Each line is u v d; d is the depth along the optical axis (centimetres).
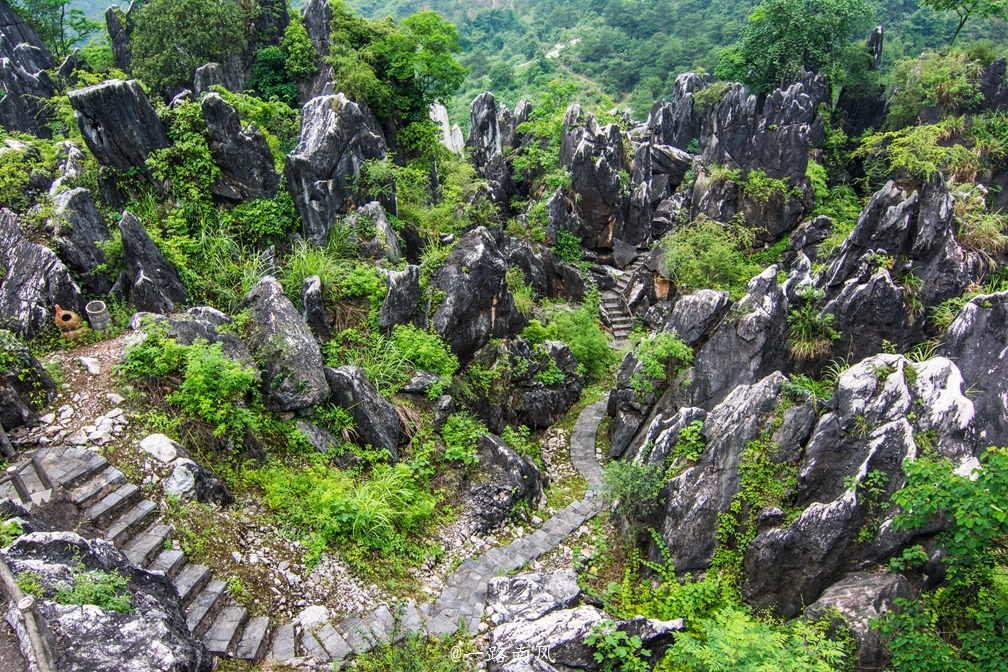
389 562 993
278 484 980
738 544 979
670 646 829
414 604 945
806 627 826
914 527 772
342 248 1452
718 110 2664
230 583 808
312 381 1112
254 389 1058
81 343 1069
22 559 607
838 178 2944
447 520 1162
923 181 1537
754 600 940
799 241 2422
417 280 1360
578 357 1841
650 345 1448
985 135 2370
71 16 3022
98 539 686
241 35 2400
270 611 816
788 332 1397
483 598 997
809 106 2428
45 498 777
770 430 1019
